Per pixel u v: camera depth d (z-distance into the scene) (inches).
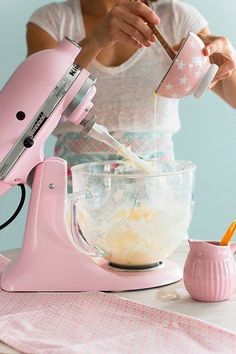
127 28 64.9
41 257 54.1
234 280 50.1
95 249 55.6
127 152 57.1
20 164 53.5
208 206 113.0
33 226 54.4
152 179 52.7
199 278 49.4
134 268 55.8
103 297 51.0
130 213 52.9
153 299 51.5
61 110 53.7
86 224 54.9
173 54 61.2
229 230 51.3
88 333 44.6
